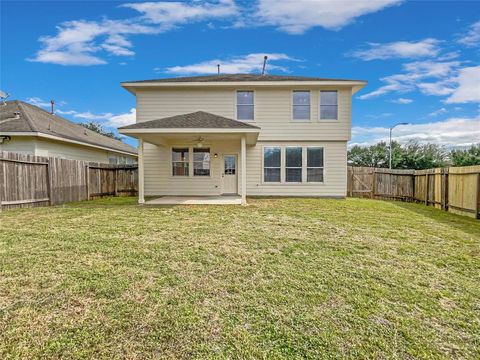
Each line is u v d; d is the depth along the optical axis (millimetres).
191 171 13516
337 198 12977
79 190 11719
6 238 5262
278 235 5707
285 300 3057
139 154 10586
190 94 13320
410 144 31516
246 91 13367
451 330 2592
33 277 3516
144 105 13312
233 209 9102
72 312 2748
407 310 2910
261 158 13539
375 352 2271
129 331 2473
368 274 3797
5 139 11586
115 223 6688
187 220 7148
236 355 2211
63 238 5289
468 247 5078
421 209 10070
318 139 13352
